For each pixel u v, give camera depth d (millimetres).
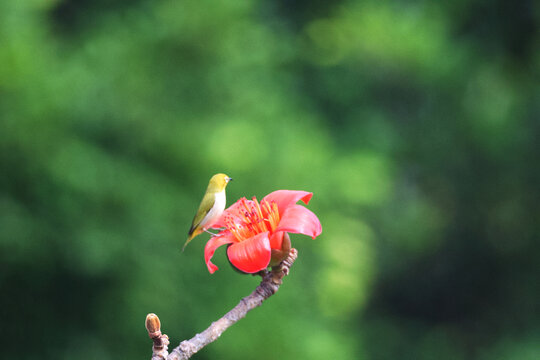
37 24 10305
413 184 21375
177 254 10273
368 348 21109
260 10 17281
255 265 2812
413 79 20359
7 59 8938
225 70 11898
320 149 13633
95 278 9641
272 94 13336
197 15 11398
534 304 19641
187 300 10141
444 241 21500
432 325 22234
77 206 9250
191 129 10953
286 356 10969
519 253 19859
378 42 19547
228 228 3143
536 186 18781
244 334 10648
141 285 9625
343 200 14039
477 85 18172
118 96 10414
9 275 9375
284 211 3119
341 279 13078
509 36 11789
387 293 22688
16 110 9094
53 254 9242
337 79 19953
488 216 20219
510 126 17891
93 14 12914
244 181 11453
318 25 19922
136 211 9781
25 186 9203
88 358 9648
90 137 10062
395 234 21391
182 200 10539
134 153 10523
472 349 20891
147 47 11312
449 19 18719
